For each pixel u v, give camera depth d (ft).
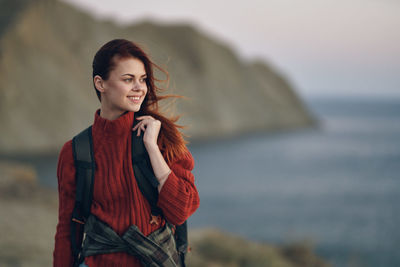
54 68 215.72
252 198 123.54
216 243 33.88
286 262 36.96
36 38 221.87
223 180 159.33
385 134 438.81
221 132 339.36
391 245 74.90
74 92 212.84
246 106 399.03
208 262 28.27
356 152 280.10
